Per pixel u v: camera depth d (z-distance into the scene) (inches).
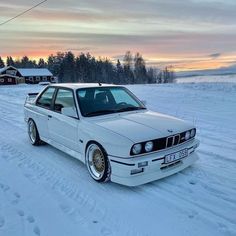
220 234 124.1
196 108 453.1
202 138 273.4
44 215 141.1
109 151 160.4
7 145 259.4
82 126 183.9
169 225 131.2
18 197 159.9
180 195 158.2
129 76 4131.4
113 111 199.9
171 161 166.2
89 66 4092.0
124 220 135.6
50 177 185.9
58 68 4104.3
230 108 444.1
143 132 162.9
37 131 248.2
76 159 218.1
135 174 156.1
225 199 153.2
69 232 127.0
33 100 262.2
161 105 490.9
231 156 218.5
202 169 192.5
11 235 125.2
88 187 170.2
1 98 713.0
